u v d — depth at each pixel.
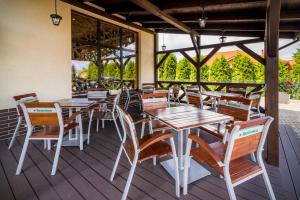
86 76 5.54
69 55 4.86
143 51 7.44
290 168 2.68
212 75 7.73
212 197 1.99
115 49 6.44
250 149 1.67
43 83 4.33
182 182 2.24
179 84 7.75
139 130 4.27
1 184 2.21
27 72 4.03
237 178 1.58
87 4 5.15
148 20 6.03
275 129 2.69
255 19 4.43
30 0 4.02
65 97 4.81
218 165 1.68
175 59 8.23
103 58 6.02
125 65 6.88
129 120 1.79
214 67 7.70
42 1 4.24
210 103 5.75
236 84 6.49
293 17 4.01
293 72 9.96
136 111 6.33
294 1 3.61
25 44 3.97
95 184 2.22
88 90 4.51
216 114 2.52
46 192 2.07
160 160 2.80
